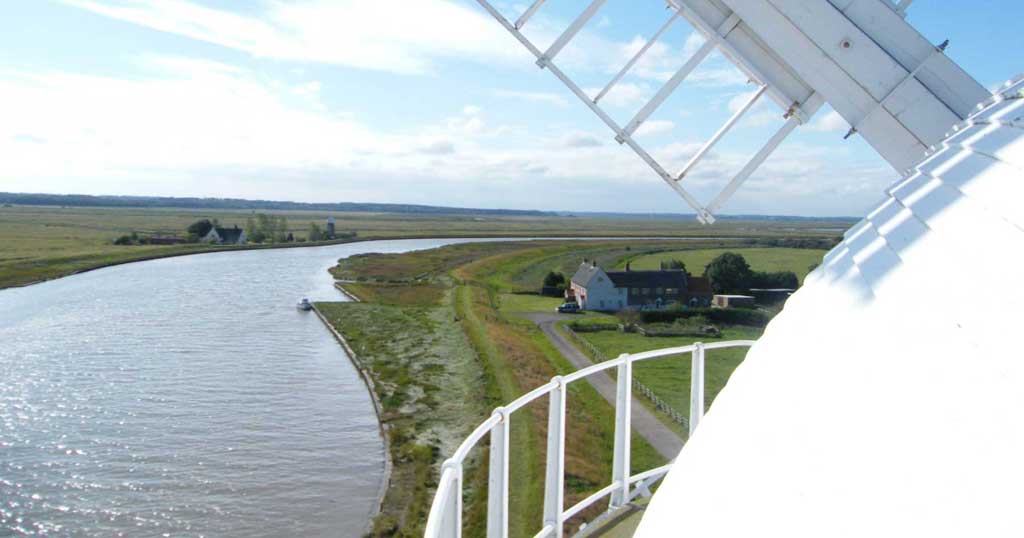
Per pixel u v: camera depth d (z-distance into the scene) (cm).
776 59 518
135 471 2256
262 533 1903
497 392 3120
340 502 2077
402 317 5041
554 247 11562
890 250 331
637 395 2836
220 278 7150
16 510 1998
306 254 10406
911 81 473
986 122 384
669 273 6544
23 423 2647
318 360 3731
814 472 211
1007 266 218
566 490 1989
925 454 178
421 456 2388
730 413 325
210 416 2770
